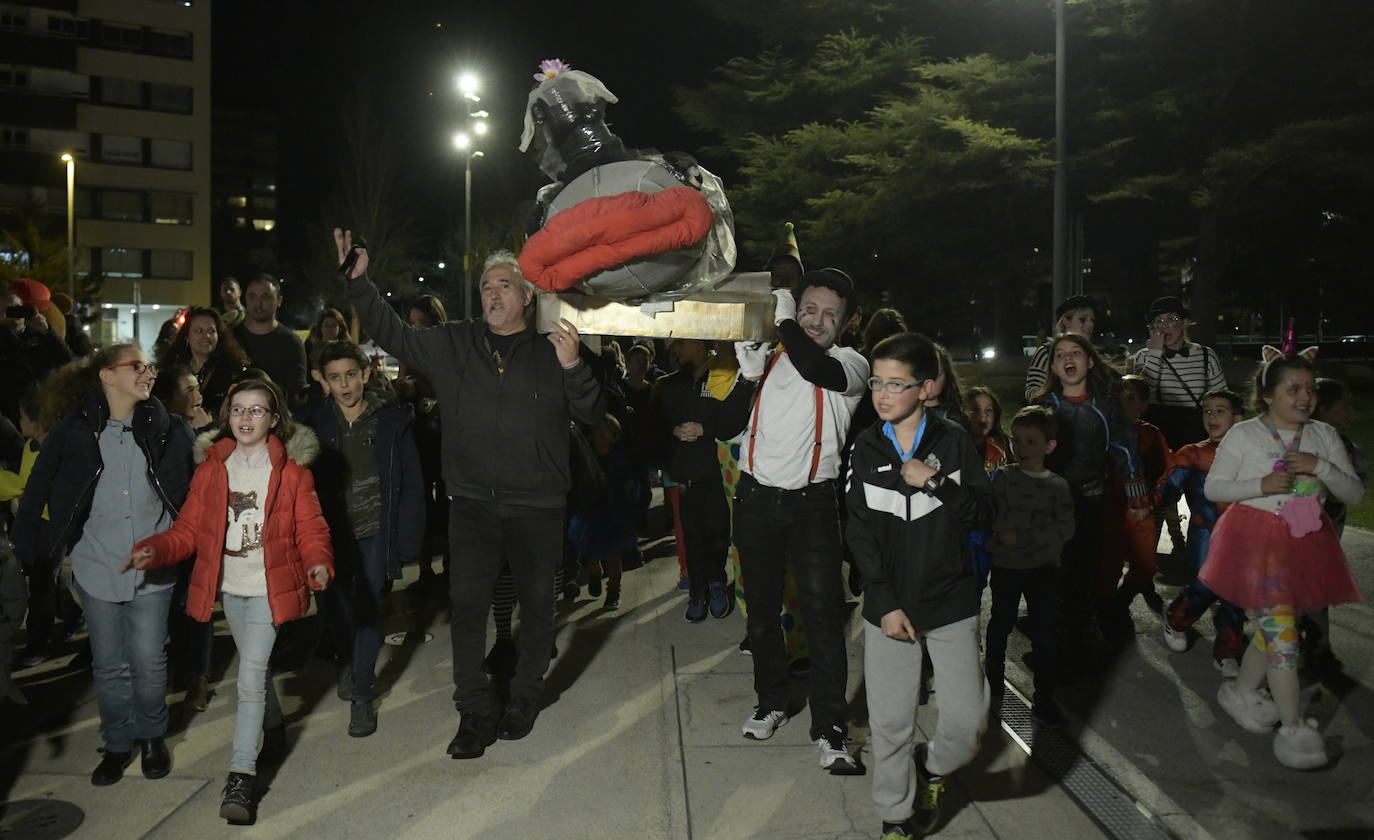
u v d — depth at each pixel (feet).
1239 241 100.53
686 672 18.75
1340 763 14.67
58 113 184.03
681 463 21.71
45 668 19.30
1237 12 83.71
